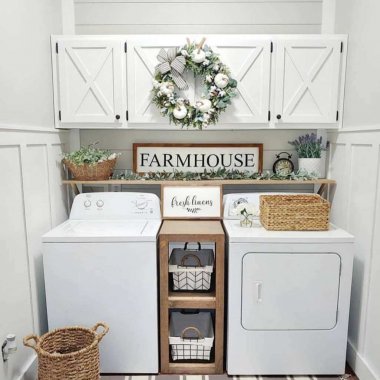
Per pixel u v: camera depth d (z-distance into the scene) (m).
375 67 1.98
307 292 2.04
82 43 2.35
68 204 2.69
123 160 2.81
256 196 2.49
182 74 2.35
